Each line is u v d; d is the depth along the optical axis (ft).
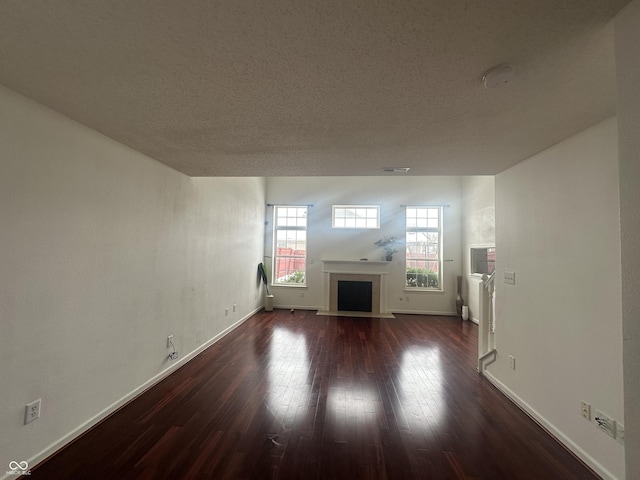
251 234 20.25
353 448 6.80
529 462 6.43
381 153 8.34
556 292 7.32
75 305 6.83
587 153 6.46
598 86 4.87
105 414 7.77
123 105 5.85
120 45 4.06
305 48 4.07
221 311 15.24
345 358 12.67
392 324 19.21
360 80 4.83
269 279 23.68
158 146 8.20
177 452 6.55
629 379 3.42
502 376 9.73
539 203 8.02
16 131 5.47
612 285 5.83
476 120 6.20
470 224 21.24
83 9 3.43
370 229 23.45
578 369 6.63
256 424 7.66
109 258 7.81
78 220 6.84
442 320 20.61
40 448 6.08
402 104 5.58
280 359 12.39
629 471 3.40
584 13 3.43
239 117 6.27
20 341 5.65
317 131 6.91
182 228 11.39
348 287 22.99
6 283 5.40
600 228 6.10
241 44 4.00
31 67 4.61
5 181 5.33
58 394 6.46
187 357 11.91
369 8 3.40
